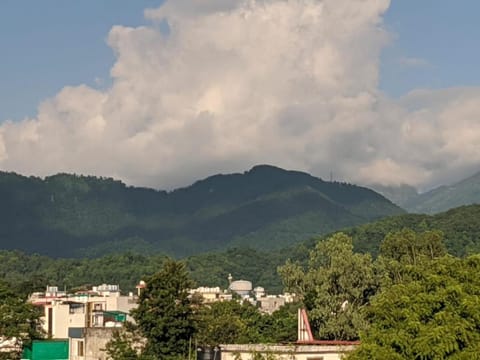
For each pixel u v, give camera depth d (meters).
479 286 49.56
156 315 70.06
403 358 47.25
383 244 108.06
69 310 106.38
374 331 49.75
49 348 83.25
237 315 120.94
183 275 72.19
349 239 93.25
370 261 89.81
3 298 83.25
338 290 88.44
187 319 70.62
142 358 69.06
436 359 45.38
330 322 85.06
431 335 45.69
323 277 88.56
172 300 70.44
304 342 67.00
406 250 106.00
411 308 48.59
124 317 106.75
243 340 101.44
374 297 85.88
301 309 88.19
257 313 127.12
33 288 152.12
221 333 101.25
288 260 93.88
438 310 48.41
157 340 69.94
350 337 84.88
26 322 83.06
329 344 63.88
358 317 83.44
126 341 72.69
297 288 92.25
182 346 69.88
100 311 109.12
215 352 68.56
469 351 45.44
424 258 96.56
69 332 99.06
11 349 82.19
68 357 83.31
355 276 87.38
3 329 81.38
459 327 46.00
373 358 47.75
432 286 49.88
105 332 82.69
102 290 172.62
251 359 60.81
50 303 108.75
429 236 106.88
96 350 82.44
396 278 89.88
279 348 62.16
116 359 70.75
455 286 48.38
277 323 119.19
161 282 71.44
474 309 46.94
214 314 114.06
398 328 48.62
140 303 71.19
